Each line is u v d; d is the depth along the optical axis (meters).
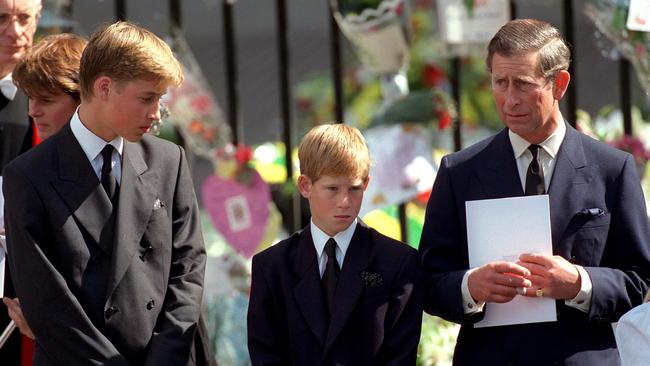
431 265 10.84
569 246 10.47
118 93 10.12
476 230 10.53
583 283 10.22
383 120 15.45
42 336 10.02
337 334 10.41
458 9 14.85
